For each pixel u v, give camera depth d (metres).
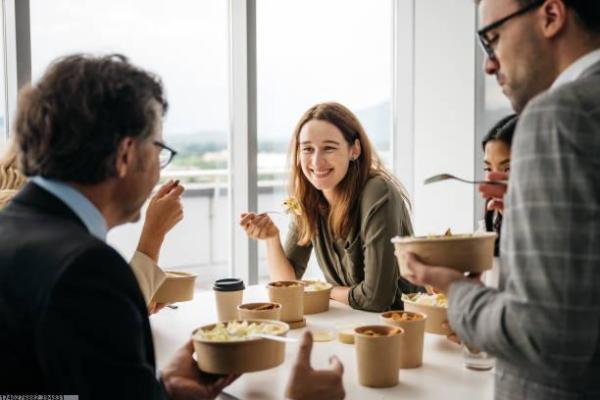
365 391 1.22
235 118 3.35
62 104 0.91
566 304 0.73
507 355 0.80
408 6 4.01
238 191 3.39
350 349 1.50
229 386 1.26
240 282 1.85
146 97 0.98
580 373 0.76
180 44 3.16
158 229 1.65
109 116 0.93
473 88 3.67
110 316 0.80
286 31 3.47
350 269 2.21
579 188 0.73
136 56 3.00
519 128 0.81
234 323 1.35
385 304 1.98
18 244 0.83
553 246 0.74
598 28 0.84
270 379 1.30
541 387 0.85
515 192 0.79
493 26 0.90
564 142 0.75
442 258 1.09
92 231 0.95
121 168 0.97
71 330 0.77
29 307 0.77
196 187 3.39
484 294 0.87
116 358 0.81
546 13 0.85
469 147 3.72
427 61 3.94
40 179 0.95
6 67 2.60
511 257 0.79
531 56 0.87
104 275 0.82
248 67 3.27
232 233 3.44
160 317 1.89
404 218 2.17
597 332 0.75
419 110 4.01
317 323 1.78
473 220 3.71
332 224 2.21
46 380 0.78
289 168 2.33
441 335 1.63
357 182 2.18
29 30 2.59
